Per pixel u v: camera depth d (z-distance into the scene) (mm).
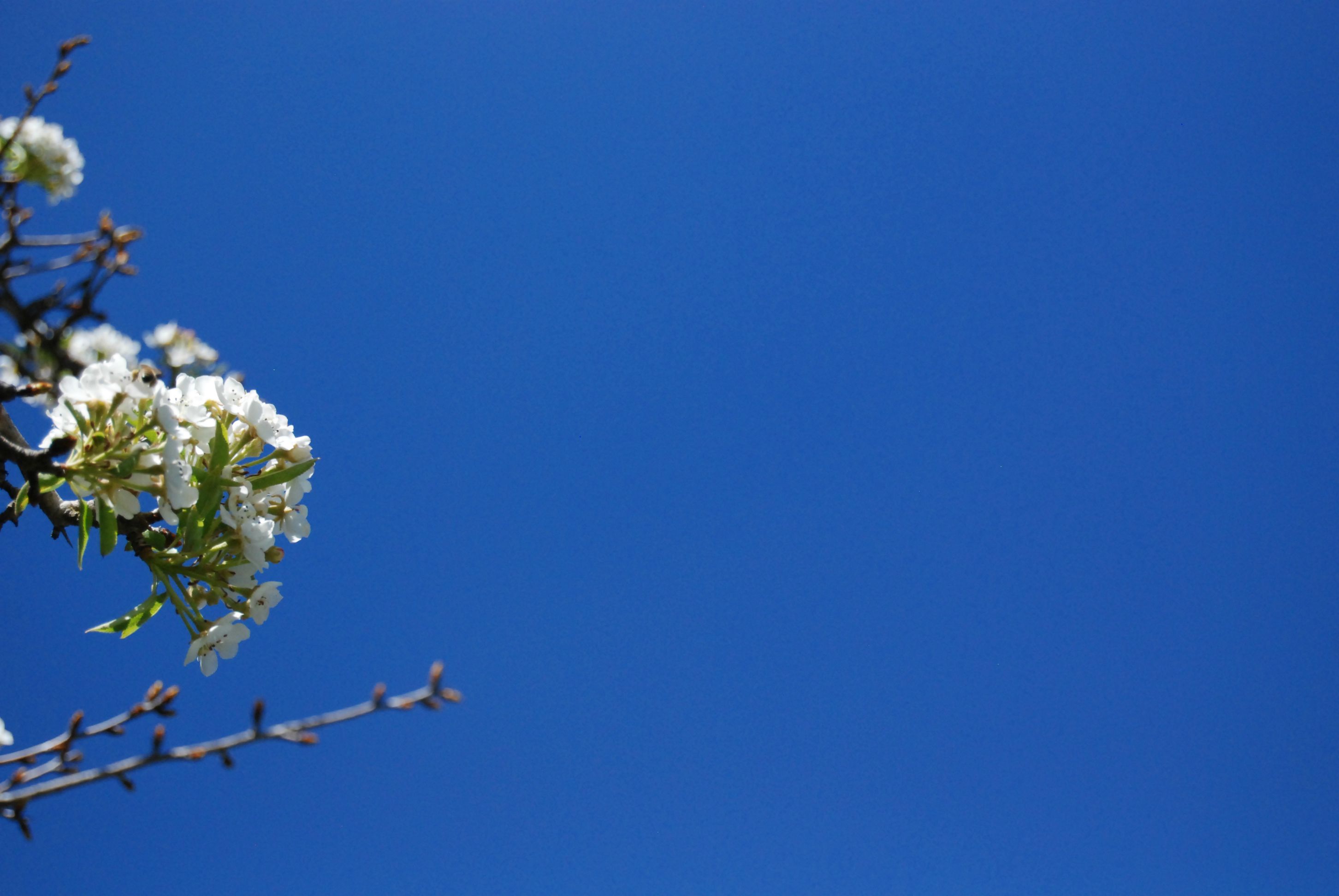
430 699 949
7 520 1088
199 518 1087
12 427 1097
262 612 1120
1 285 984
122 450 1065
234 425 1115
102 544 1069
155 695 966
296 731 940
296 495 1136
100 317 999
